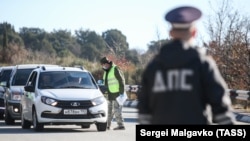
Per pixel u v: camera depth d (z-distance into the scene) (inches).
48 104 1245.1
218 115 428.8
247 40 2130.9
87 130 1323.8
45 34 7091.5
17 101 1488.7
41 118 1251.2
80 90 1295.5
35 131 1285.7
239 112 1772.9
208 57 431.5
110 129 1353.3
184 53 425.1
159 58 429.4
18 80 1560.0
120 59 3575.3
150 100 435.8
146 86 438.6
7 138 1151.0
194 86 422.3
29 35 7086.6
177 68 424.8
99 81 1491.1
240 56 2092.8
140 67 3107.8
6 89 1556.3
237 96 1663.4
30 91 1328.7
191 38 433.4
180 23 425.1
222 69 2110.0
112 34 6830.7
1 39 6835.6
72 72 1364.4
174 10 430.9
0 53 4990.2
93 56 6875.0
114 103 1343.5
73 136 1187.3
